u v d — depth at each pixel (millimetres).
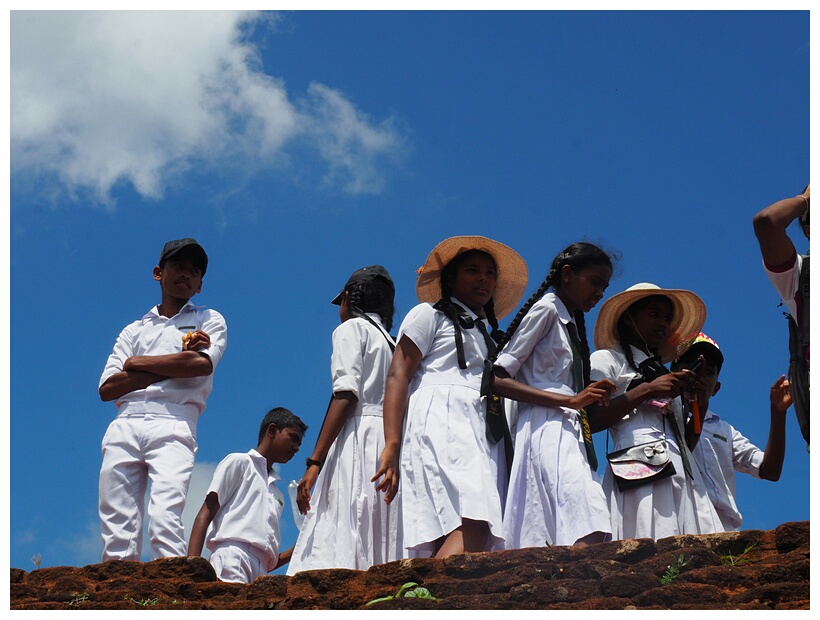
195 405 7934
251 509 7852
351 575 5668
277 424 8422
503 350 6684
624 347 7234
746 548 5418
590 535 6160
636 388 6719
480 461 6418
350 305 7695
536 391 6508
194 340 7840
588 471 6371
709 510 6801
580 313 6902
